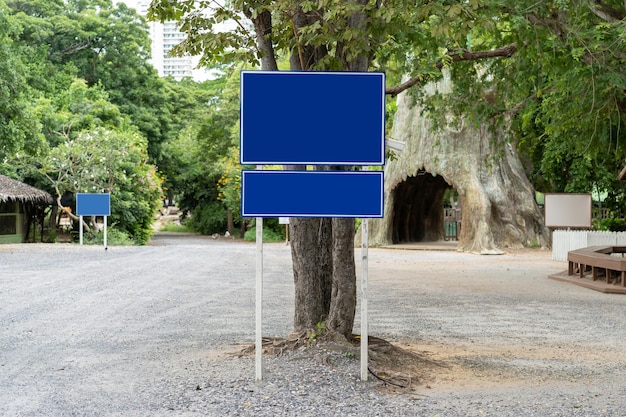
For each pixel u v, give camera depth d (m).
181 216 73.44
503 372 8.09
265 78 7.41
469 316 12.80
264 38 9.00
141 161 45.53
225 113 60.47
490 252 31.50
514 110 21.89
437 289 17.31
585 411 6.38
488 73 20.47
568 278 19.23
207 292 16.36
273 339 9.05
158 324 11.66
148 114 55.22
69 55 56.44
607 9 15.66
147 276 20.16
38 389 7.20
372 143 7.47
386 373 7.59
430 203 44.62
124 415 6.23
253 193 7.37
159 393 6.96
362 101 7.47
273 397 6.75
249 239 51.53
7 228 40.25
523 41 15.34
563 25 14.69
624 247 21.66
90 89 50.31
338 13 7.88
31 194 37.66
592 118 18.33
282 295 15.73
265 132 7.41
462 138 34.72
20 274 20.42
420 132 35.78
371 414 6.23
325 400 6.66
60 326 11.41
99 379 7.63
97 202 31.86
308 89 7.44
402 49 16.14
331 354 8.13
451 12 8.08
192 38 8.98
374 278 20.14
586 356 9.14
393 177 36.88
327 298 8.79
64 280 18.84
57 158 39.44
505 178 34.56
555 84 17.98
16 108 29.97
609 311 13.55
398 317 12.66
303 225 8.71
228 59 9.02
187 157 61.66
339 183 7.41
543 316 12.84
